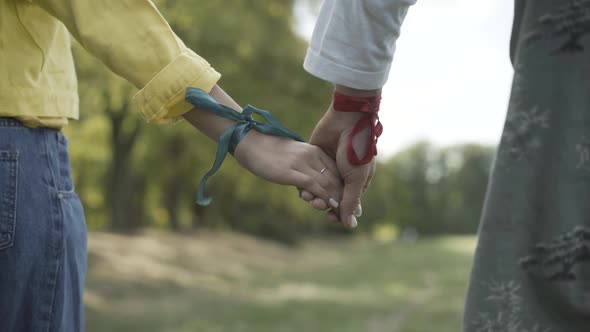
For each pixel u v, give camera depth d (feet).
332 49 4.75
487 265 4.23
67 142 4.45
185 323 27.63
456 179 258.98
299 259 86.63
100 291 37.01
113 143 55.88
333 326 26.86
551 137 4.16
